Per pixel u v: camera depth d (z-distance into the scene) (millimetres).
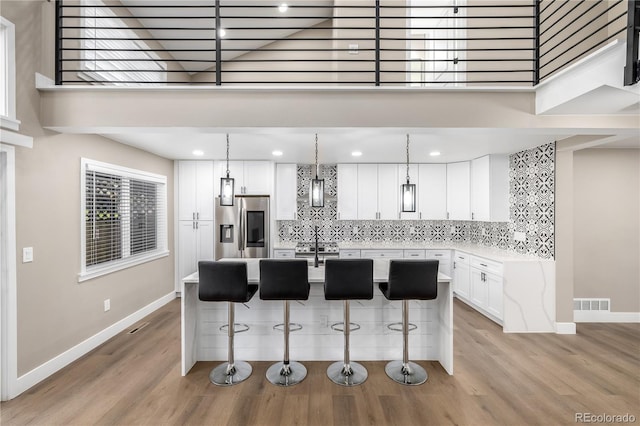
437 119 2516
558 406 2260
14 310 2326
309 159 4953
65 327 2822
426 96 2516
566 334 3564
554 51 3496
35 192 2510
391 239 5598
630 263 4008
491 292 3904
